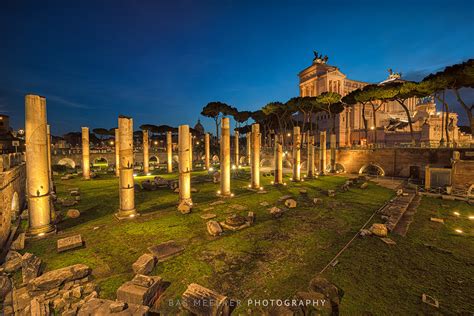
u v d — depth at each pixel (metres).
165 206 19.64
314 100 51.41
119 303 6.65
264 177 37.84
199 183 31.98
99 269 9.65
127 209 16.52
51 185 25.28
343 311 7.29
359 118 71.75
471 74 29.73
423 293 8.25
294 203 19.58
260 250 11.60
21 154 22.08
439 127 56.12
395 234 13.84
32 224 12.83
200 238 12.94
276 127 72.50
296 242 12.62
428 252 11.52
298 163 33.00
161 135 105.00
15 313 7.09
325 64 88.88
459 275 9.44
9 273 9.22
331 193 23.69
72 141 88.06
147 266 9.30
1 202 11.84
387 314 7.19
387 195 24.45
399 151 38.16
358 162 42.91
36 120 12.70
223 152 22.80
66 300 7.56
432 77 35.31
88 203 20.66
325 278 9.10
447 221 16.52
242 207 19.31
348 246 12.12
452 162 26.69
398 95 40.34
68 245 11.39
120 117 16.16
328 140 72.62
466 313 7.24
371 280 9.05
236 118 68.88
